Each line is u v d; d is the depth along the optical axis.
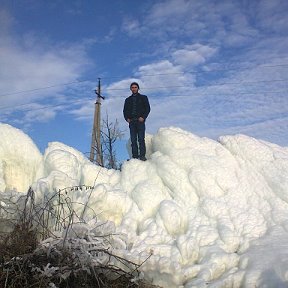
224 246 5.77
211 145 7.50
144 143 8.30
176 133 7.61
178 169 7.13
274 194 6.64
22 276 4.77
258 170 7.03
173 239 5.98
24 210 5.57
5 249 5.11
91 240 5.34
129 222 6.45
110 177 7.64
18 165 7.45
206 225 6.16
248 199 6.57
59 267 4.84
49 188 6.34
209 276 5.25
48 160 7.16
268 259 5.23
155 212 6.71
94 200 6.44
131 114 8.45
